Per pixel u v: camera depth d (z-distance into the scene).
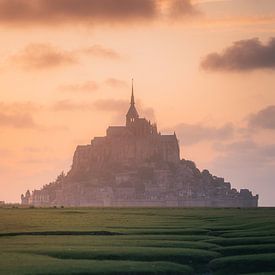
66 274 140.38
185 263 167.75
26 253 172.50
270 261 166.62
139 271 148.88
